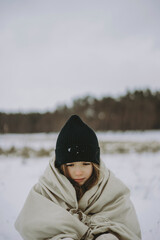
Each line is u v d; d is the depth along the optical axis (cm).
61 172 202
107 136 2236
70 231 178
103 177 198
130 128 4097
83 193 201
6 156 994
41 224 182
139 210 346
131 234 183
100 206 197
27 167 761
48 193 195
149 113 4200
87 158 191
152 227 283
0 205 389
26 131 2906
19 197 436
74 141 191
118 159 891
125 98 4503
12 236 272
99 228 178
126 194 205
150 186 484
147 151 1114
